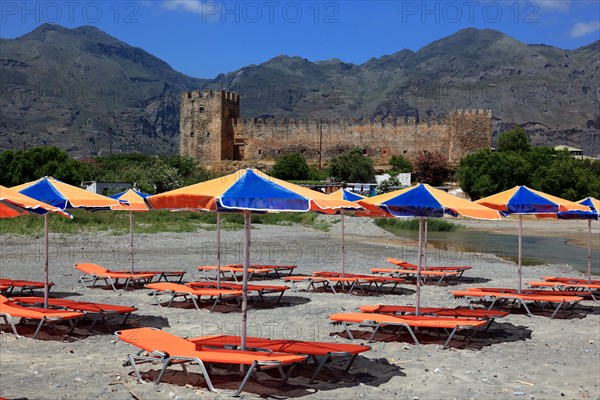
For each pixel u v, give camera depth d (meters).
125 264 22.45
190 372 8.90
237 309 13.80
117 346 10.28
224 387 8.27
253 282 18.50
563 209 13.38
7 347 10.09
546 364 9.86
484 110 96.81
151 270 20.64
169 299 14.85
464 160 79.06
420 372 9.23
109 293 15.62
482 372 9.32
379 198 11.24
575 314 14.30
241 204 8.10
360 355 10.06
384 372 9.18
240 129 106.12
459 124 97.12
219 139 103.31
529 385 8.71
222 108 103.44
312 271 21.62
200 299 14.69
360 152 93.00
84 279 17.97
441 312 11.64
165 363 8.21
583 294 17.25
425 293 16.98
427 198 10.91
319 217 51.56
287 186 8.90
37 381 8.35
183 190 8.74
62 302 11.67
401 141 100.19
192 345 8.62
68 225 37.00
